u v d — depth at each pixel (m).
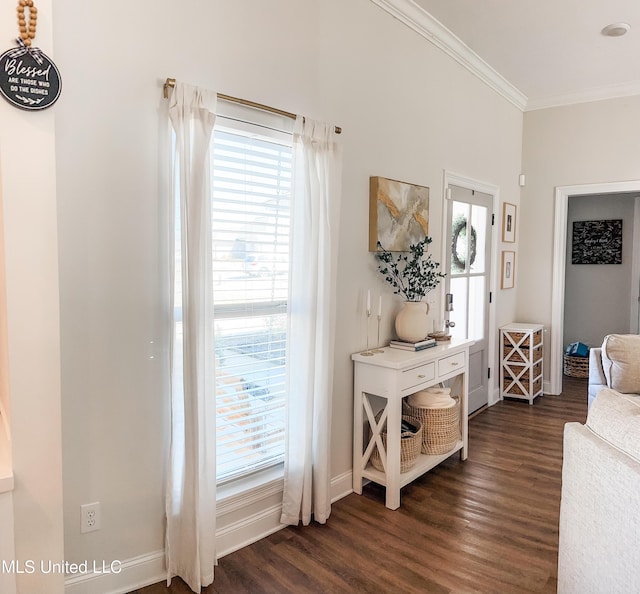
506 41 3.59
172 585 1.96
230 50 2.10
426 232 3.41
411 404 3.07
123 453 1.86
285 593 1.93
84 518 1.77
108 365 1.80
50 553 1.31
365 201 2.88
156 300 1.92
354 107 2.76
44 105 1.24
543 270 5.03
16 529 1.26
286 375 2.36
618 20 3.27
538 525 2.46
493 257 4.57
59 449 1.31
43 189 1.26
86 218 1.72
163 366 1.95
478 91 4.08
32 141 1.24
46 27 1.24
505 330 4.71
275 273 2.36
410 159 3.25
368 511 2.60
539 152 4.98
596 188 4.71
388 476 2.64
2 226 1.23
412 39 3.21
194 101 1.87
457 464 3.23
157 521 1.97
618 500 1.31
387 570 2.08
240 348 2.24
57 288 1.29
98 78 1.71
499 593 1.93
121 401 1.84
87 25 1.68
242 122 2.15
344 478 2.80
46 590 1.31
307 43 2.45
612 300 5.85
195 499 1.91
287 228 2.40
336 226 2.50
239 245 2.20
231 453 2.25
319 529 2.41
